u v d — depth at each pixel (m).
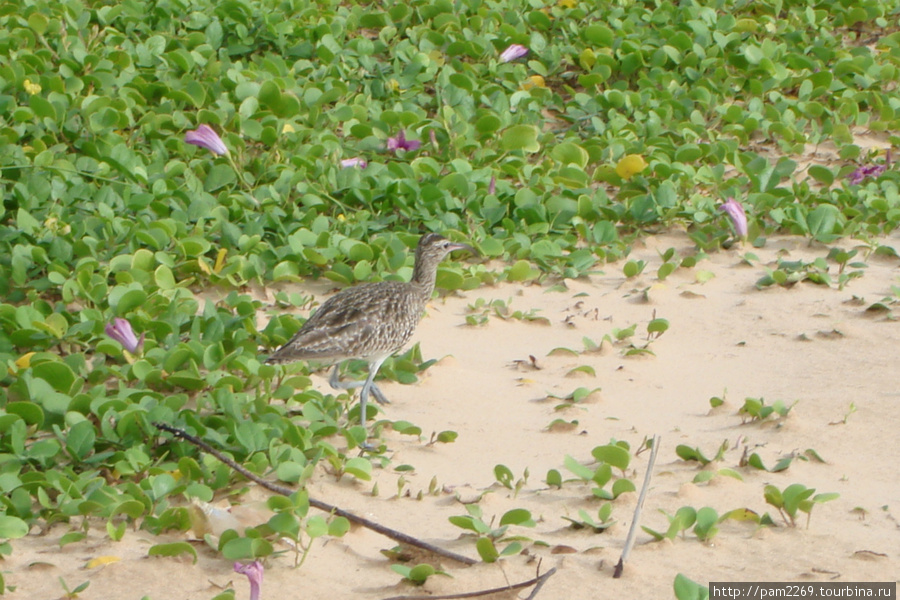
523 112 17.77
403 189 14.78
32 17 17.36
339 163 15.51
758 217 15.44
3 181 13.85
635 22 20.88
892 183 16.34
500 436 10.35
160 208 13.91
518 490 9.23
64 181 14.04
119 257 12.66
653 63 19.36
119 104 15.61
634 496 9.12
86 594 7.51
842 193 15.89
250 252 13.39
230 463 8.88
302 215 14.26
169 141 15.40
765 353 12.22
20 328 11.22
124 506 8.22
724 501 9.13
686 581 7.38
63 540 8.02
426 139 16.56
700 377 11.66
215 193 14.90
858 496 9.23
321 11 20.06
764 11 21.92
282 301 12.69
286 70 17.78
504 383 11.48
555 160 16.42
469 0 20.66
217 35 18.52
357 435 9.79
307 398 10.44
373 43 19.25
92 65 16.73
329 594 7.67
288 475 8.91
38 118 15.28
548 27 20.47
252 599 7.15
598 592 7.72
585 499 9.16
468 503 9.04
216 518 8.26
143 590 7.59
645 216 15.12
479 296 13.49
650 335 12.55
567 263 14.16
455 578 7.80
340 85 17.61
